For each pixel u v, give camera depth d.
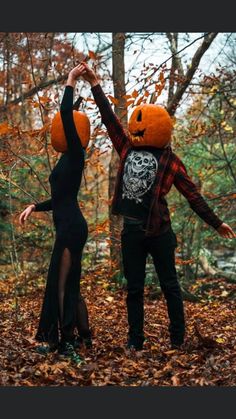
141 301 5.83
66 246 5.43
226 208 12.80
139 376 5.01
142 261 5.79
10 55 12.05
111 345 6.14
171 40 9.91
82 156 5.52
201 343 5.96
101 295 10.73
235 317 8.85
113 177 11.57
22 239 11.64
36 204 5.84
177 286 5.84
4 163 8.38
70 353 5.37
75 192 5.54
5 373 4.84
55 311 5.44
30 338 6.14
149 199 5.61
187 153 11.91
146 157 5.63
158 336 7.08
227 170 12.22
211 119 10.68
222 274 12.94
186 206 12.02
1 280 12.23
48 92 9.26
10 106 11.98
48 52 10.60
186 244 13.81
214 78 9.66
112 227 11.16
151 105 5.69
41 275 11.46
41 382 4.71
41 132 7.54
